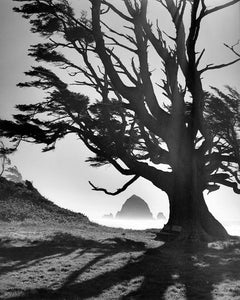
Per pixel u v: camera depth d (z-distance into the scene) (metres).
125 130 33.56
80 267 15.47
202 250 22.05
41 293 11.80
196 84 26.89
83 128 31.14
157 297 11.73
